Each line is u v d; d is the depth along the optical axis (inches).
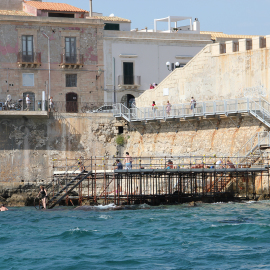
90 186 2677.2
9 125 2689.5
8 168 2679.6
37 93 2994.6
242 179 2226.9
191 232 1610.5
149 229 1672.0
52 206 2304.4
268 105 2331.4
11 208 2474.2
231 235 1549.0
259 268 1235.2
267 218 1784.0
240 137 2326.5
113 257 1348.4
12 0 3201.3
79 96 3058.6
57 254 1390.3
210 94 2578.7
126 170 2133.4
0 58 2942.9
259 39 2401.6
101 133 2810.0
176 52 3225.9
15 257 1364.4
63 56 3024.1
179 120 2605.8
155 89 2839.6
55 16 3157.0
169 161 2314.2
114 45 3120.1
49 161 2728.8
